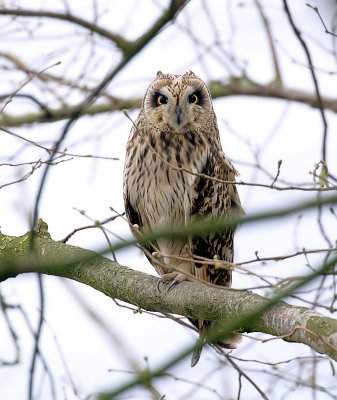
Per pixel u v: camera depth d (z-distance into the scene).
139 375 5.46
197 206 12.73
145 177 12.82
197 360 10.22
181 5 8.53
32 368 9.10
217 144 13.20
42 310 9.29
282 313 8.25
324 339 7.78
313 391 10.09
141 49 8.62
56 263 7.92
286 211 5.68
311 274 6.07
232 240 12.67
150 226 13.23
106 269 10.15
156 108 12.80
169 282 9.82
